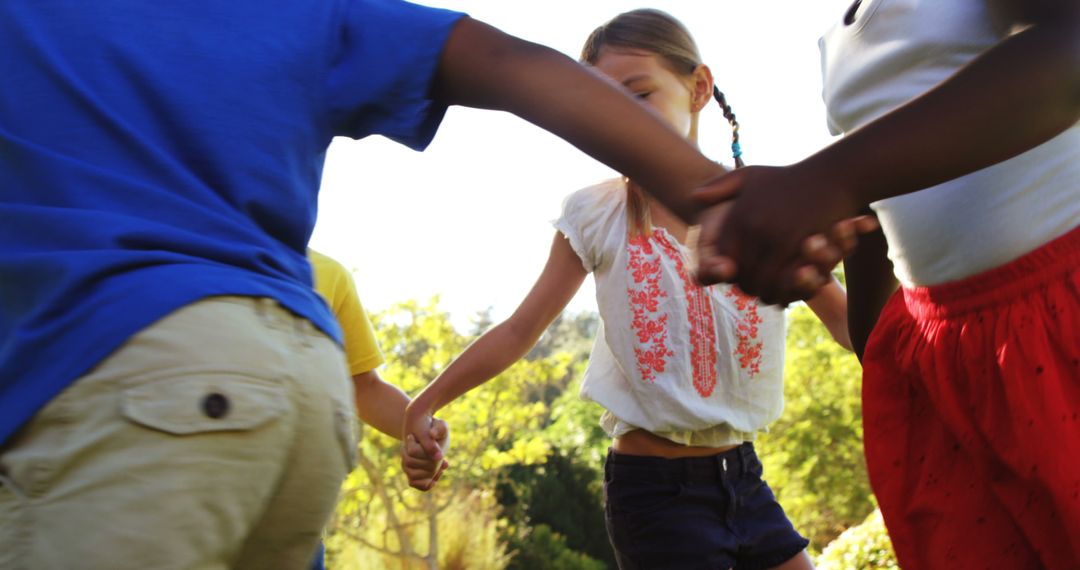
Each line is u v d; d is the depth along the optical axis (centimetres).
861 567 550
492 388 1547
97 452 112
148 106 127
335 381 131
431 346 1490
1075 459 155
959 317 170
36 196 124
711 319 281
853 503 1861
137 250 119
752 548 289
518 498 2319
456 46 134
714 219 112
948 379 171
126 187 122
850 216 111
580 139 129
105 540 110
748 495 288
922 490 179
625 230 286
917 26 172
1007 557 169
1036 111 113
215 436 114
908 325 182
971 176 167
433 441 284
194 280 118
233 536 117
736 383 284
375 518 1498
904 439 184
